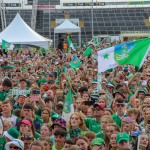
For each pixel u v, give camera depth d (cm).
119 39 13138
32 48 8719
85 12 17000
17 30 8062
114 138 1773
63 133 1791
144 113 2206
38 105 2492
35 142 1582
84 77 4031
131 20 16662
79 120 2089
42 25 16012
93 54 6769
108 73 4116
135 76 3378
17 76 3916
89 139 1834
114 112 2400
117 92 2638
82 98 2689
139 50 3197
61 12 16825
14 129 1845
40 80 3609
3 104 2181
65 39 11912
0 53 7594
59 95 2775
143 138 1772
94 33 16100
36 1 15412
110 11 17088
